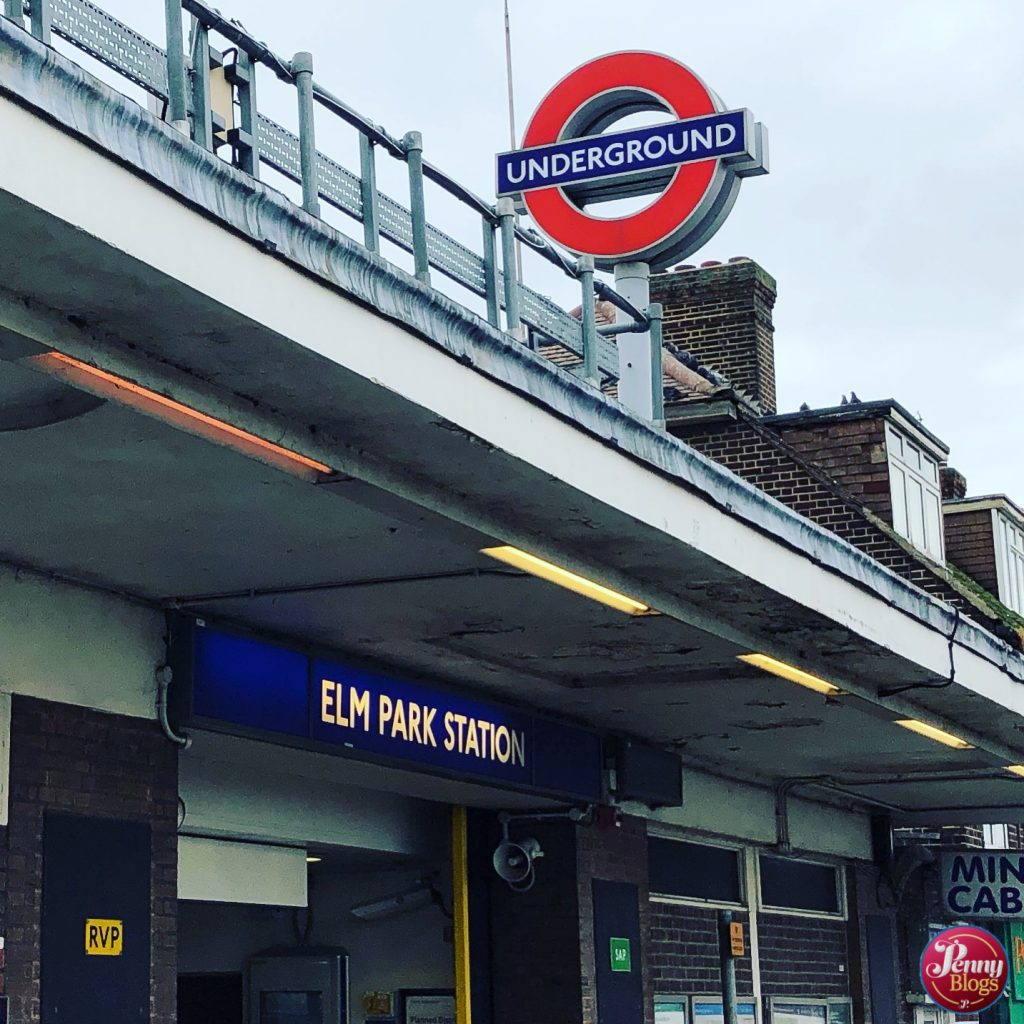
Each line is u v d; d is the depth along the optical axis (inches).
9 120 210.7
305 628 444.1
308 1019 602.5
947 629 524.7
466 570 391.9
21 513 343.6
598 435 346.0
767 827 741.9
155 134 232.5
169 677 410.3
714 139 549.3
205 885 500.1
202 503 340.2
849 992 820.0
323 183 311.7
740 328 966.4
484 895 600.1
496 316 359.9
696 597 429.7
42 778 376.8
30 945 367.2
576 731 579.8
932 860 867.4
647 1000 625.9
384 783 526.9
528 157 570.6
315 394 283.7
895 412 855.1
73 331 251.4
